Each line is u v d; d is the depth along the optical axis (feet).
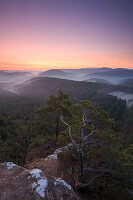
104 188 21.04
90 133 22.61
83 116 24.75
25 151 74.95
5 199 15.20
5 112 265.13
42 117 45.65
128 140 101.76
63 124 37.27
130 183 19.85
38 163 30.45
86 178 22.98
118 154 18.88
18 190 16.24
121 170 19.62
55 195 15.61
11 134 132.36
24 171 19.69
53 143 48.24
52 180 17.66
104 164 22.77
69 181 23.41
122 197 19.75
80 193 20.31
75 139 23.18
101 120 23.17
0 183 17.48
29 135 83.82
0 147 80.18
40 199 14.96
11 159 65.10
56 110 38.22
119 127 172.24
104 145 20.44
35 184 16.71
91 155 20.25
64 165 27.73
